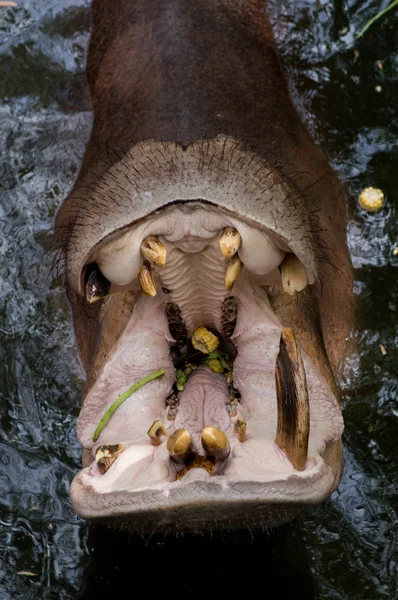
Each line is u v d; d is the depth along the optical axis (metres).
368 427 5.77
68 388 6.03
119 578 5.08
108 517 4.17
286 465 4.28
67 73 7.63
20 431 5.88
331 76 7.43
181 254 4.57
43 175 6.96
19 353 6.19
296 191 4.78
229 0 7.38
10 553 5.27
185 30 6.86
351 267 6.34
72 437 5.84
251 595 4.94
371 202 6.62
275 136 6.44
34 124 7.30
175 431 4.31
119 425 4.77
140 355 4.89
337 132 7.08
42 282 6.43
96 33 7.65
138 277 4.44
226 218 4.18
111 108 6.86
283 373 4.23
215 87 6.43
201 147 4.25
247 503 4.05
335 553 5.18
